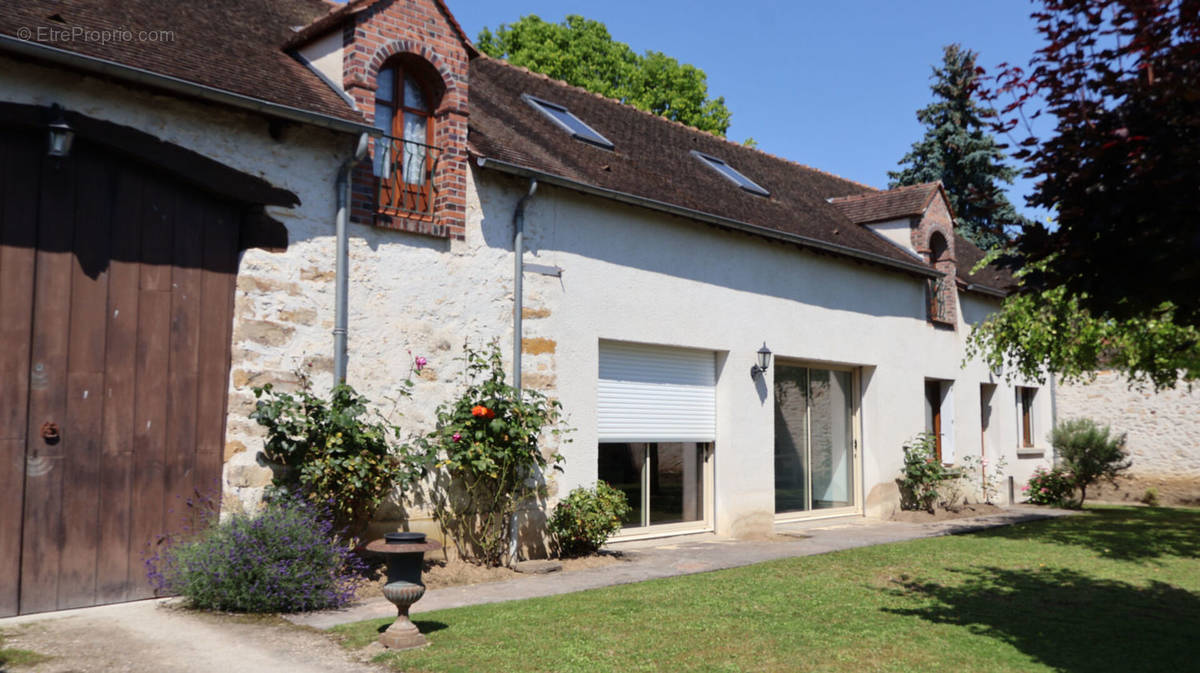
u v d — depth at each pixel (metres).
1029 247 4.97
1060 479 18.09
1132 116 4.49
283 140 7.64
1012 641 6.15
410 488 8.31
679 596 7.38
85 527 6.51
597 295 10.21
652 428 11.11
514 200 9.41
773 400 12.62
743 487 11.93
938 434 17.00
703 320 11.55
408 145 8.79
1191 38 4.43
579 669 5.13
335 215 7.95
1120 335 11.79
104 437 6.62
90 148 6.68
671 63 28.70
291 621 6.20
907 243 16.30
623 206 10.61
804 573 8.80
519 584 7.95
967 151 29.86
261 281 7.45
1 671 4.85
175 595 6.92
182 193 7.12
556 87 14.45
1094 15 4.68
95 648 5.36
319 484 7.36
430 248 8.64
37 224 6.40
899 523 14.14
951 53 30.80
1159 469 19.42
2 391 6.19
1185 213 4.27
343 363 7.84
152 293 6.91
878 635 6.21
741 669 5.27
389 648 5.45
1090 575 9.12
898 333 15.34
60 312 6.47
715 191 12.89
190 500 6.99
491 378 8.89
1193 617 7.05
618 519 9.82
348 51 8.30
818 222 14.66
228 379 7.26
